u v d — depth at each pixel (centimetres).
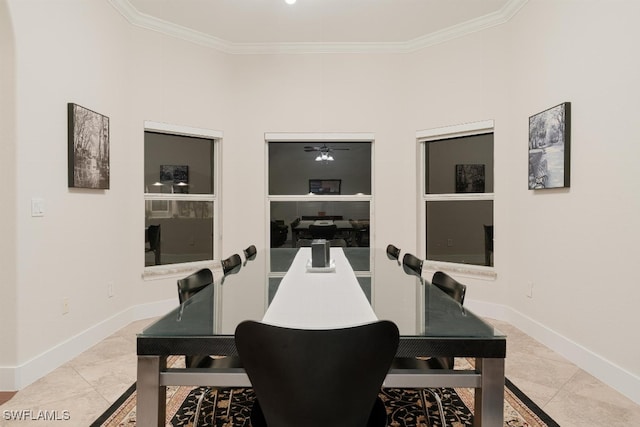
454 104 372
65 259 252
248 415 184
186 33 371
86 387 212
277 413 97
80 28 267
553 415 184
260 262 259
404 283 187
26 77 219
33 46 224
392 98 405
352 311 134
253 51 405
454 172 388
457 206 387
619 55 211
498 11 339
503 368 112
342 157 422
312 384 92
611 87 217
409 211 404
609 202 218
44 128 233
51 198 238
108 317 303
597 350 226
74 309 260
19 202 215
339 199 423
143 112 347
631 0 203
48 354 233
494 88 347
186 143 389
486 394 112
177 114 369
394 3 329
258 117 408
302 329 89
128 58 335
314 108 407
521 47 315
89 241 278
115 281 314
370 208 421
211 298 156
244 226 409
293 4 330
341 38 393
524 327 310
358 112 407
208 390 168
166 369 118
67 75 254
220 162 405
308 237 426
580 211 243
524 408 190
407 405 194
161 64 358
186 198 387
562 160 257
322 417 95
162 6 331
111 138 309
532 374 230
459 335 112
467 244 380
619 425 176
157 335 112
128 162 335
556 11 268
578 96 245
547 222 280
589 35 235
